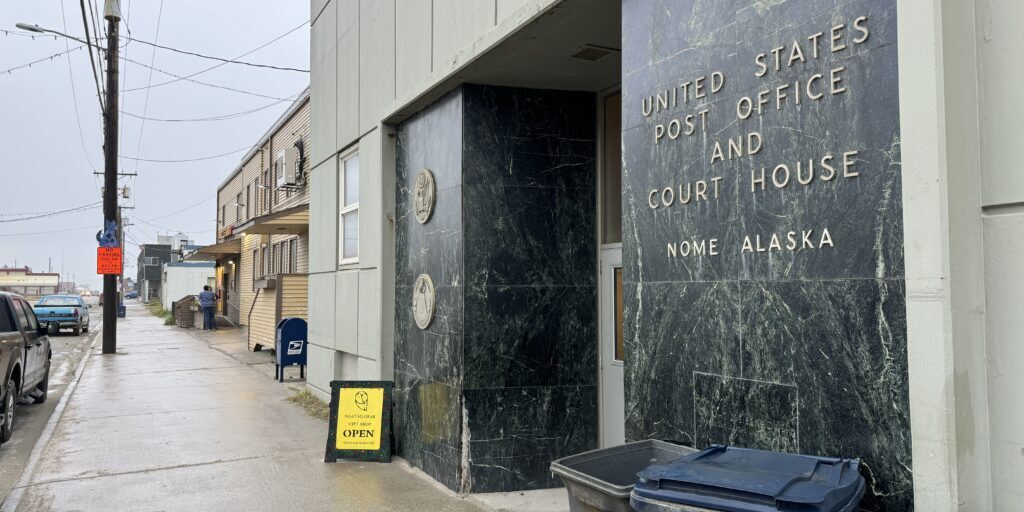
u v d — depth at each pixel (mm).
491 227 6535
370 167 8602
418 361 7305
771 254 3490
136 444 8305
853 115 3127
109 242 19734
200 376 14477
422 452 7102
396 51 7805
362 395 7613
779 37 3496
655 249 4223
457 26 6402
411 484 6656
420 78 7141
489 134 6609
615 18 5180
